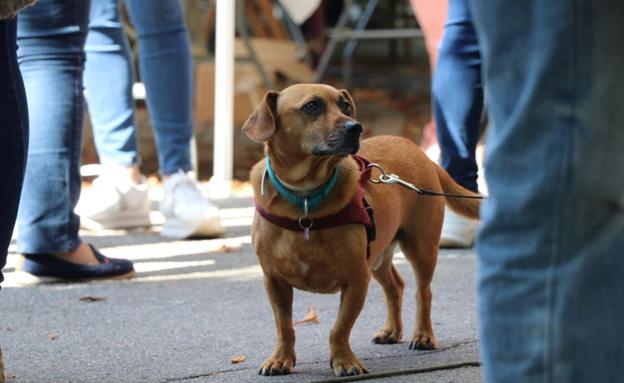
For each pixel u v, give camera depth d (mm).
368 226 4695
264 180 4688
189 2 13602
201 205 8445
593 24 2406
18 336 5570
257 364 4980
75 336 5582
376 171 5117
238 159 12953
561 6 2402
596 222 2473
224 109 10695
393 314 5434
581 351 2467
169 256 7793
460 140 7387
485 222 2586
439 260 7578
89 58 8555
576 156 2434
